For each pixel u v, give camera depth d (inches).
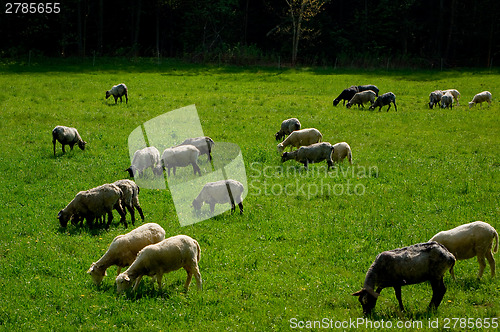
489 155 943.0
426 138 1071.0
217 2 3004.4
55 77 1824.6
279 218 650.8
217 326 408.5
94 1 2878.9
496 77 2042.3
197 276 463.8
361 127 1162.0
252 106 1381.6
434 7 3085.6
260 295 460.4
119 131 1096.2
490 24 2878.9
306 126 1154.7
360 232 602.9
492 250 483.8
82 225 625.6
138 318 416.5
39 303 439.5
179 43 3174.2
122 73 2031.3
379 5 2979.8
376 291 430.3
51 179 800.9
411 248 425.4
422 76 2129.7
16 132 1080.2
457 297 448.5
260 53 2714.1
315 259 536.7
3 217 640.4
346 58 2625.5
